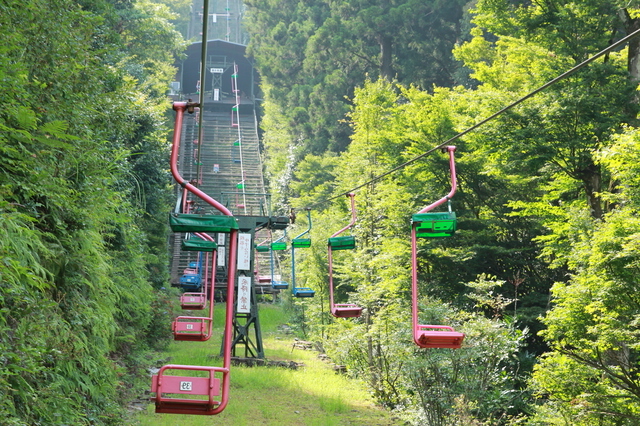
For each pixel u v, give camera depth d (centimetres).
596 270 1310
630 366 1465
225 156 6191
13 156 737
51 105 902
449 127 2552
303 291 1967
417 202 2584
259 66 7338
